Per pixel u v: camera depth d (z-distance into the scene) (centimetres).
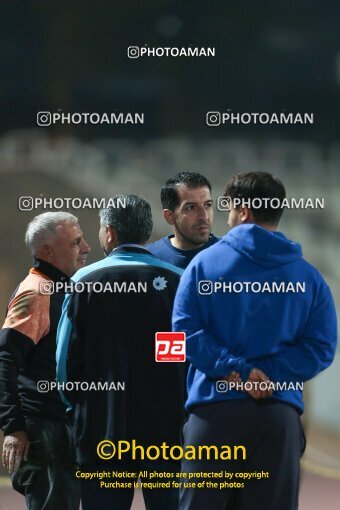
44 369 1052
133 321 1012
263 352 928
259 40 3616
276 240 934
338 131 3331
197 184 1193
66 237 1061
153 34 3086
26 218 2903
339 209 3478
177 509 1019
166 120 3203
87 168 3262
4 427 1023
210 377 930
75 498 1055
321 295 948
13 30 3806
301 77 3450
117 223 1037
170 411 1012
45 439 1042
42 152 3083
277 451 923
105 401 1009
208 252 945
